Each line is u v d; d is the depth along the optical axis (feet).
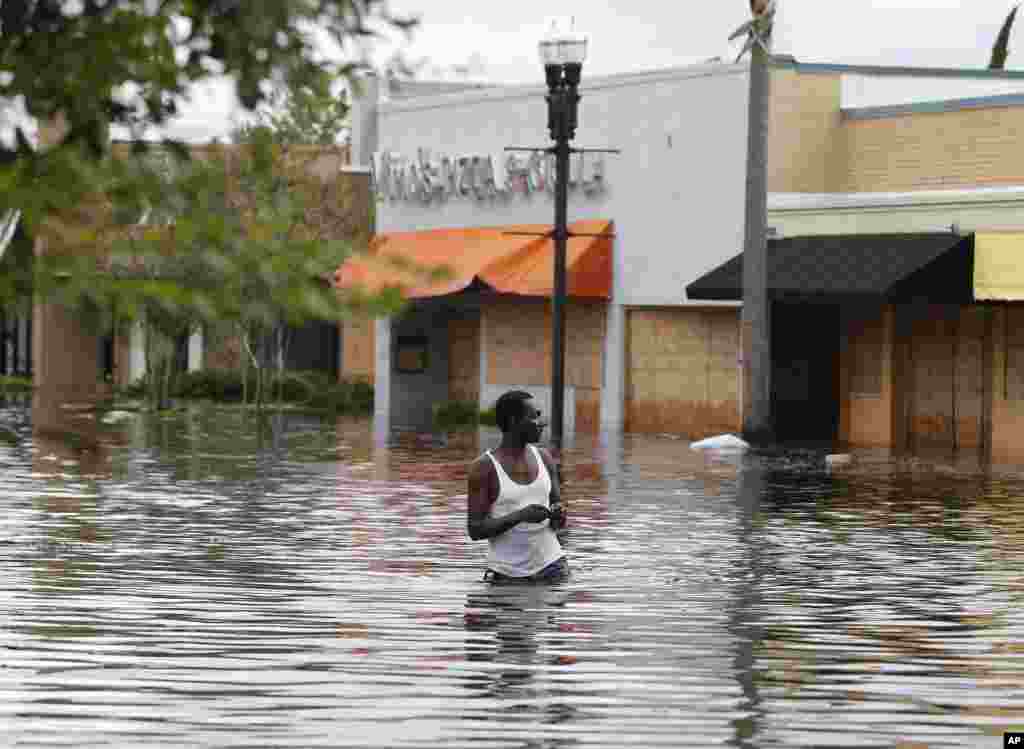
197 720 52.19
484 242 258.16
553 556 83.51
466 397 279.90
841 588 83.30
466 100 270.05
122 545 96.53
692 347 232.53
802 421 226.17
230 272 23.45
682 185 231.91
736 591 81.56
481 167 261.85
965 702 56.59
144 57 25.43
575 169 246.47
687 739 50.60
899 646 67.31
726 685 58.90
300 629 69.05
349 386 297.12
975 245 196.13
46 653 63.00
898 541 103.40
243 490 132.26
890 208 205.26
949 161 221.05
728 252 226.17
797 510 121.80
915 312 211.20
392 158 282.56
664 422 236.43
